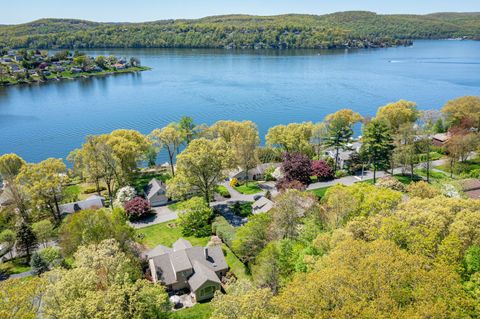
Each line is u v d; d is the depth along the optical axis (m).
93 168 81.69
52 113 178.25
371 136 83.56
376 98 190.25
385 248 31.22
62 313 29.89
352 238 37.12
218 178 78.12
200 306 48.75
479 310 25.72
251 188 89.38
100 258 38.06
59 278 35.59
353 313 24.53
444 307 24.19
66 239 52.47
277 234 52.56
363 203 49.69
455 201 40.75
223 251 61.09
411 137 86.81
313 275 29.98
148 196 82.25
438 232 35.03
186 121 109.44
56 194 74.81
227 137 102.19
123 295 32.53
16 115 175.50
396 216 40.00
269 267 43.03
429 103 176.75
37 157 124.94
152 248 63.25
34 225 63.62
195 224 68.94
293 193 55.25
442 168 90.19
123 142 85.81
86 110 182.88
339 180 88.19
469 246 33.09
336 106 176.88
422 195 55.28
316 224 51.09
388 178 73.38
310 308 26.61
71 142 138.12
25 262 61.00
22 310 28.95
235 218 73.31
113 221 54.50
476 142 84.25
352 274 27.98
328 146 102.81
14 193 72.19
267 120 158.38
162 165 112.94
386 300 24.86
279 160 104.88
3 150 131.00
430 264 31.14
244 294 31.67
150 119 163.62
